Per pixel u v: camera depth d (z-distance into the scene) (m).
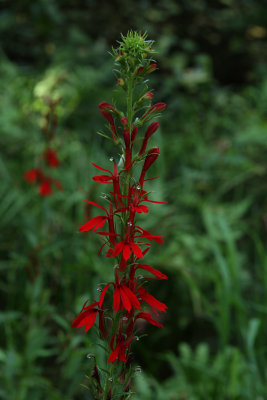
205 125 5.28
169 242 3.60
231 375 2.33
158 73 6.14
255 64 7.04
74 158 4.03
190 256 3.48
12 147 4.12
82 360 2.49
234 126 5.16
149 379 2.80
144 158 1.17
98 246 3.35
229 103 5.77
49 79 3.94
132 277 1.14
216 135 5.23
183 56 6.02
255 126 4.50
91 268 2.91
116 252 1.06
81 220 3.47
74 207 3.98
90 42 5.99
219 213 3.73
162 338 3.37
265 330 3.02
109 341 1.17
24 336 2.71
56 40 6.23
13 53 6.03
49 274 3.39
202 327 3.48
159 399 2.45
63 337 2.56
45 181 2.90
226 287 2.64
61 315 3.10
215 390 2.55
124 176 1.14
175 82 5.76
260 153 4.72
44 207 3.17
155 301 1.13
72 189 3.73
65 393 2.71
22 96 4.25
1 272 3.45
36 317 3.08
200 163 4.47
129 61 1.12
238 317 2.91
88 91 4.74
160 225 3.59
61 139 4.02
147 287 3.40
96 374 1.22
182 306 3.47
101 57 5.81
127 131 1.12
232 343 3.35
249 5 7.91
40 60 6.00
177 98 5.59
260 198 4.51
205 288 3.50
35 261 2.75
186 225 3.67
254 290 3.55
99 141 4.48
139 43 1.11
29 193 3.68
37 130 4.02
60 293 3.26
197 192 4.22
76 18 6.70
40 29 6.23
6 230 3.59
